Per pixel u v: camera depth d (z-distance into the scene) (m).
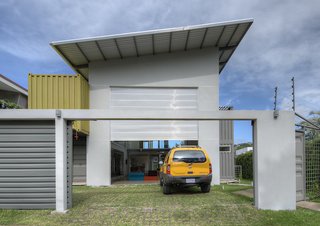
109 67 14.14
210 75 14.27
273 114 7.81
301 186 8.84
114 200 8.68
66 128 7.68
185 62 14.28
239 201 8.39
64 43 12.00
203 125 14.06
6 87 16.72
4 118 7.43
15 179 7.46
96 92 14.02
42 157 7.50
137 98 14.14
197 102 14.18
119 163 20.92
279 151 7.74
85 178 15.02
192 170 10.03
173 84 14.16
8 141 7.54
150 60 14.24
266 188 7.60
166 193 10.09
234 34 13.02
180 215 6.83
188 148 10.30
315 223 6.15
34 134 7.56
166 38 12.71
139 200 8.66
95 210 7.33
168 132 14.06
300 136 9.00
